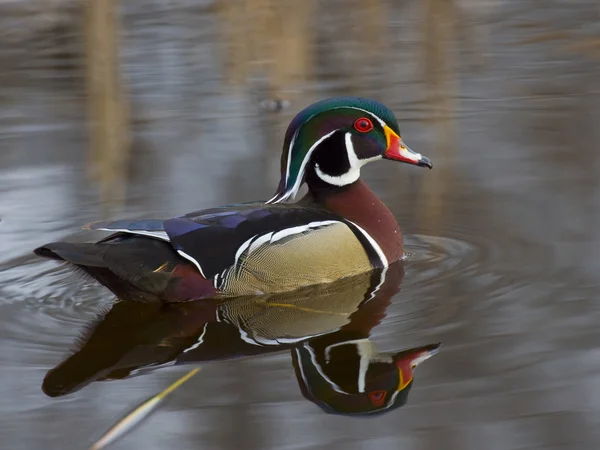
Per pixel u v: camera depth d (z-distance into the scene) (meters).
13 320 10.77
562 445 8.06
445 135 16.28
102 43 18.48
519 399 8.73
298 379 9.27
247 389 9.11
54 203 14.17
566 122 16.72
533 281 11.34
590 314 10.41
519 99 17.94
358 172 12.63
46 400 8.94
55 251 10.46
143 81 19.48
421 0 22.36
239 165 15.43
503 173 14.78
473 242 12.67
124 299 11.24
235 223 11.41
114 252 10.72
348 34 21.77
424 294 11.24
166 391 9.08
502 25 22.17
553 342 9.78
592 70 19.34
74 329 10.55
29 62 20.36
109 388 9.16
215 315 10.99
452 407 8.65
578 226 12.88
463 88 18.66
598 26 21.78
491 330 10.12
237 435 8.30
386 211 12.57
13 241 12.99
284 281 11.52
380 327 10.38
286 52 19.53
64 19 21.78
